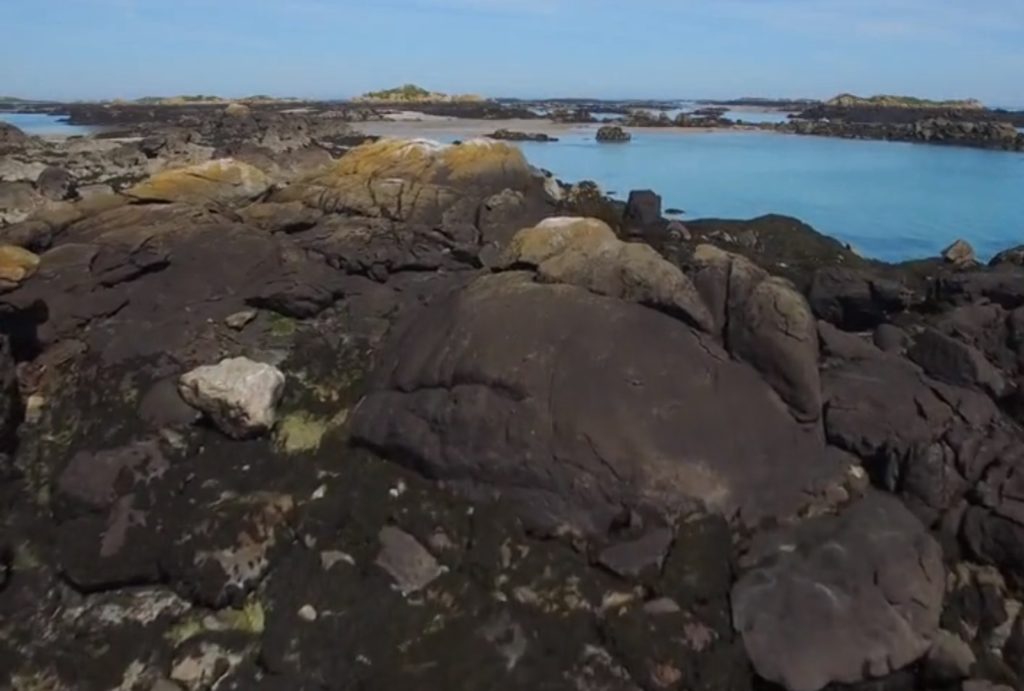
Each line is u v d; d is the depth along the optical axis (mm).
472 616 10211
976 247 30281
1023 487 11352
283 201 21219
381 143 22281
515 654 9742
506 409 12188
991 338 15094
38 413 14289
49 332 15664
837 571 10344
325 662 9664
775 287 13125
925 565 10516
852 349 14008
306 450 13164
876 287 17234
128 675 9672
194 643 9953
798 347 12562
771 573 10359
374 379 14328
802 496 11578
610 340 12711
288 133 60125
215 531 11109
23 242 17859
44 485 12750
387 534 11289
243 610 10523
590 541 11023
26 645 10062
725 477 11461
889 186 45844
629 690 9328
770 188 44500
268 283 16875
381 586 10641
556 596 10398
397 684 9320
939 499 11695
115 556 10914
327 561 10977
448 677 9414
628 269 13625
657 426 11781
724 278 13547
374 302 16797
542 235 14883
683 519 11102
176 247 17297
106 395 14398
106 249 16938
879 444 12289
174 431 13312
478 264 18562
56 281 16203
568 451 11641
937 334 14219
